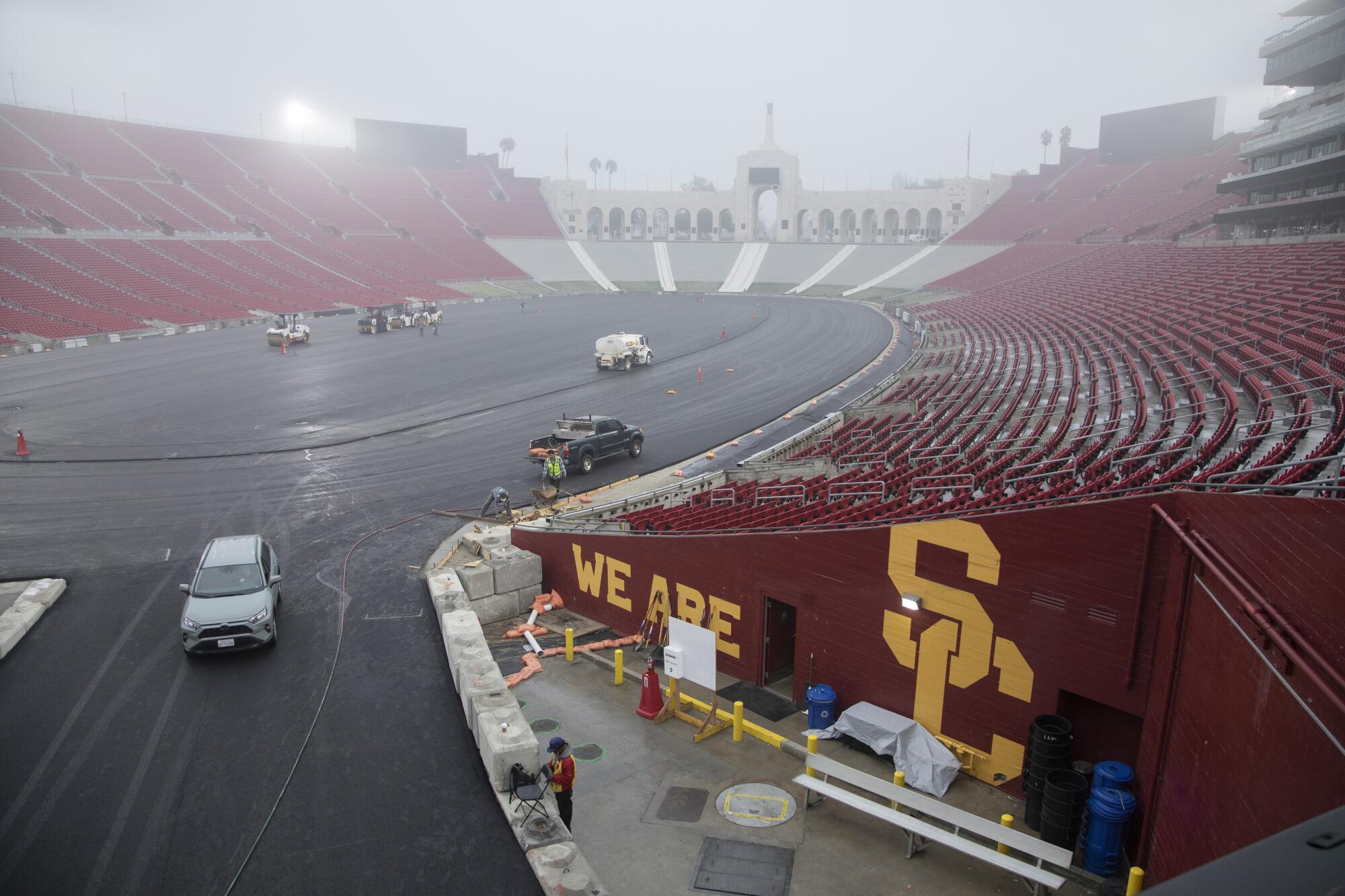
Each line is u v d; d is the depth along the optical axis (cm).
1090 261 7625
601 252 12850
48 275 6844
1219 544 902
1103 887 1015
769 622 1580
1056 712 1159
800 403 4247
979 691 1240
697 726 1452
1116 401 2561
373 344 6125
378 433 3572
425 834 1145
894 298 9388
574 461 3033
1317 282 3603
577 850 1066
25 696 1514
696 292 11356
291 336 5969
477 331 6981
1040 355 4244
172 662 1652
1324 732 658
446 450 3325
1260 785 754
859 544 1373
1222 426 1814
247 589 1741
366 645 1734
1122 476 1559
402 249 10881
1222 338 3089
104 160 9112
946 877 1067
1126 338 3856
